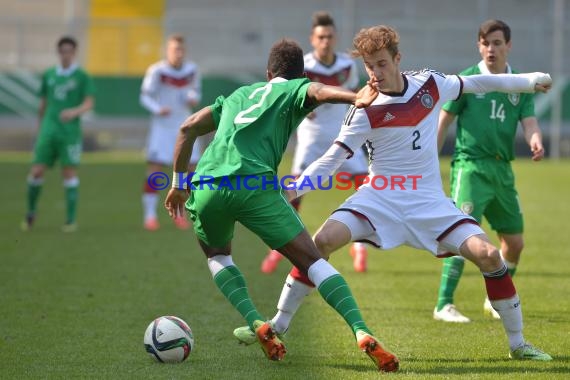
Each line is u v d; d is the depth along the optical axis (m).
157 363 18.36
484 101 22.64
